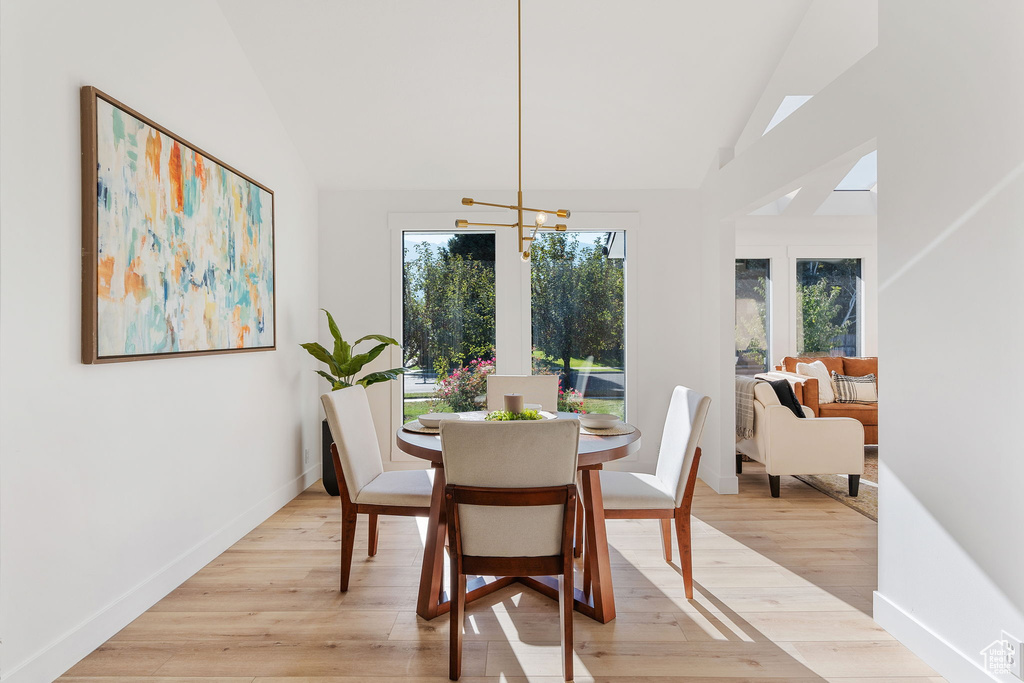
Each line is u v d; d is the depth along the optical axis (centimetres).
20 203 184
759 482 450
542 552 198
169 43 265
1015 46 167
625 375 474
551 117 396
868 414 553
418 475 286
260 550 309
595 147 423
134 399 237
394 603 247
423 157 432
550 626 228
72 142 205
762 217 557
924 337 203
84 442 210
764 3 317
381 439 463
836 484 442
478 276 472
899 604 217
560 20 326
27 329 186
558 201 466
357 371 413
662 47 344
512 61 353
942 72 194
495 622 232
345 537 257
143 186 238
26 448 186
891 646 212
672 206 467
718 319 426
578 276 475
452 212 464
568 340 475
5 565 178
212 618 234
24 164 185
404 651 210
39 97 191
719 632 222
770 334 649
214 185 296
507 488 192
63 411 200
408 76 363
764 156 344
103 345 215
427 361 474
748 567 282
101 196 213
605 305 475
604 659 204
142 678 193
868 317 645
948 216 192
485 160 437
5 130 178
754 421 427
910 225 210
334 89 370
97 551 216
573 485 194
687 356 467
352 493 257
